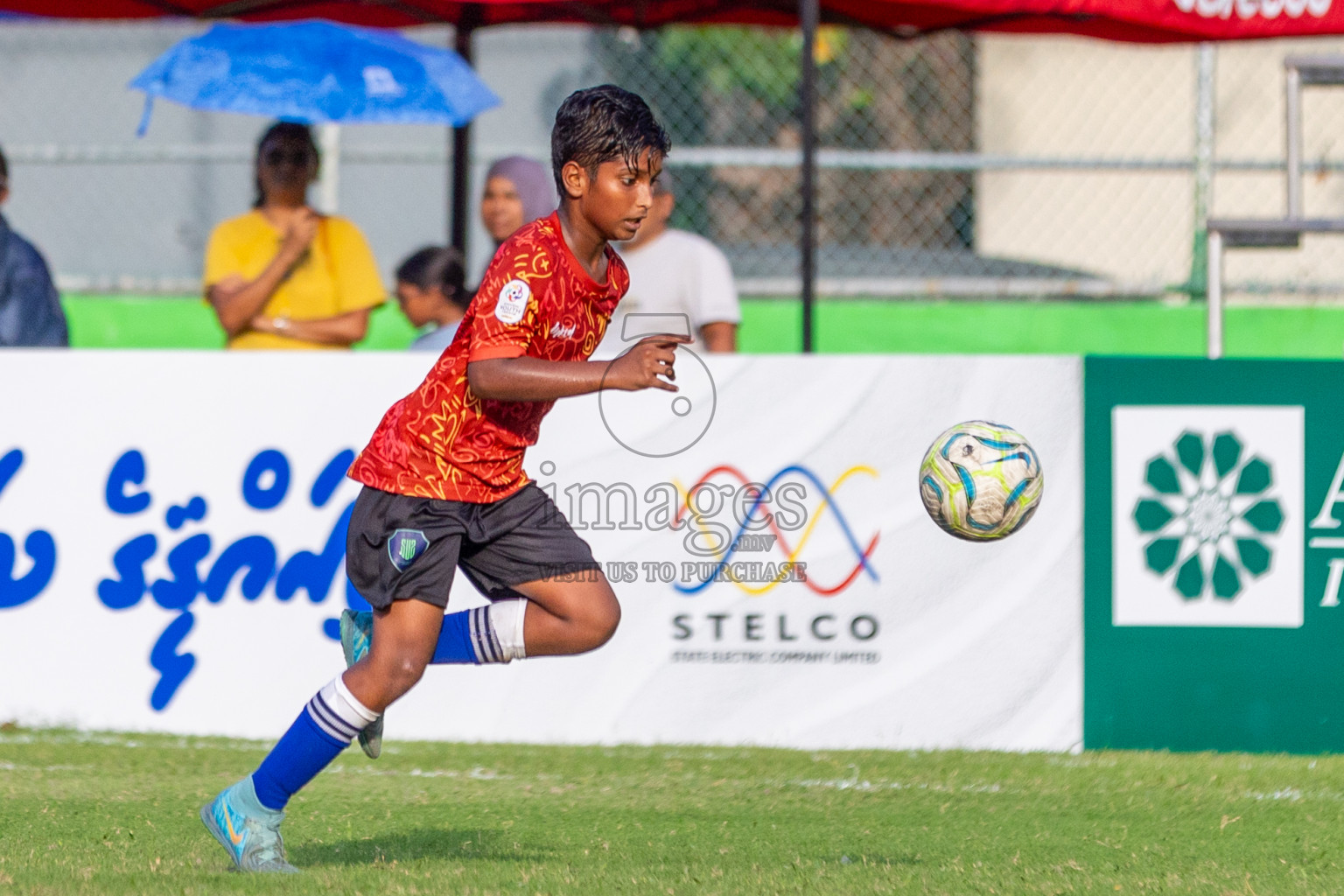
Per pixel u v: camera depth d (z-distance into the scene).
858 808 14.67
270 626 17.91
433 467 11.42
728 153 29.94
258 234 24.33
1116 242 36.78
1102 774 16.27
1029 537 17.61
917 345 31.91
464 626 12.04
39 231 34.66
